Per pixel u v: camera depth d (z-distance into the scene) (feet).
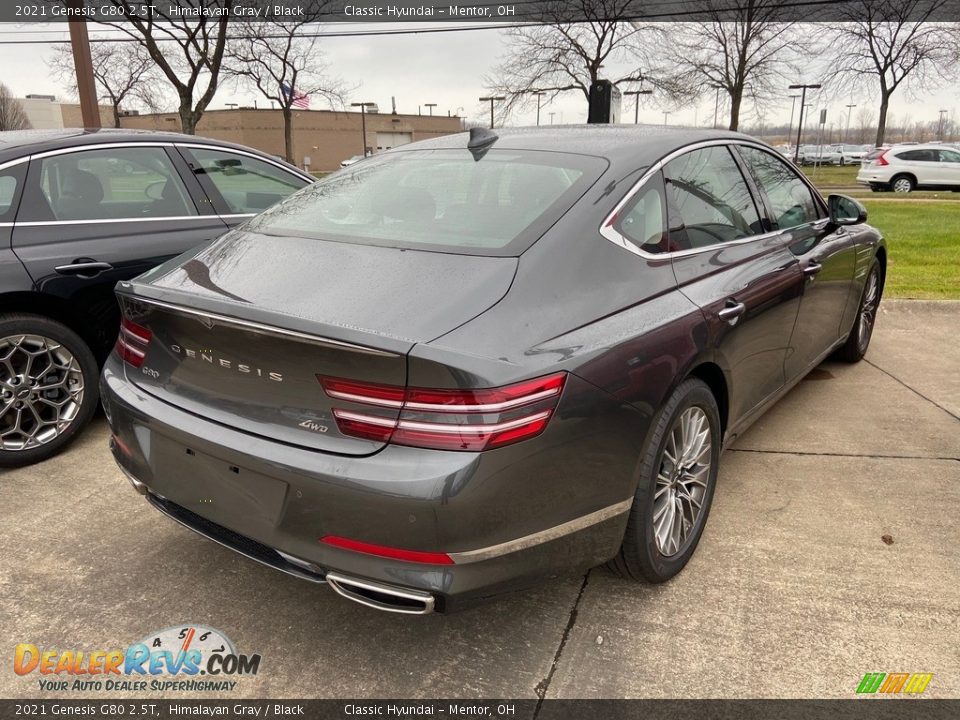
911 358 16.96
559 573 7.02
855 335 15.88
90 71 29.99
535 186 8.32
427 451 6.04
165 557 9.30
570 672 7.37
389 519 6.08
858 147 179.83
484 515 6.13
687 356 7.88
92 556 9.30
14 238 11.27
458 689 7.18
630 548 7.86
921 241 33.04
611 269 7.66
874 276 15.99
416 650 7.72
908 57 113.50
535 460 6.33
